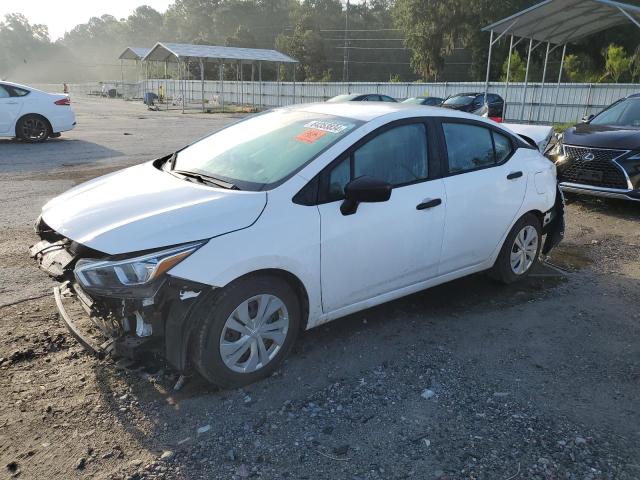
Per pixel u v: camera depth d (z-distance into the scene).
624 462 2.73
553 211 5.25
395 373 3.50
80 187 3.88
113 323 3.16
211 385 3.29
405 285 4.01
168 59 45.50
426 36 51.44
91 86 70.81
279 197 3.30
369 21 94.88
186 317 2.97
